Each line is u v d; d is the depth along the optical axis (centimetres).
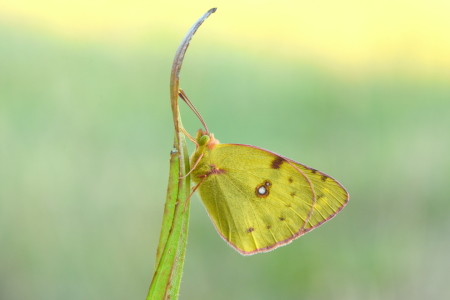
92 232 34
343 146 42
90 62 42
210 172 27
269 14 59
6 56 40
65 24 48
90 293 33
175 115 23
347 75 50
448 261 35
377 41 55
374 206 37
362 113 45
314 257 35
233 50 52
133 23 50
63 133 36
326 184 27
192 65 48
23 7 50
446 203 36
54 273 33
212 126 43
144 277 34
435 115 44
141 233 34
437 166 38
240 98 46
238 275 34
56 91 38
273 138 43
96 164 35
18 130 36
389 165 38
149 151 37
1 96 36
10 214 33
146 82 42
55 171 35
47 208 34
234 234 27
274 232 27
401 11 59
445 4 59
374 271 35
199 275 34
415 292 34
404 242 35
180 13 55
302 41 56
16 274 33
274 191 27
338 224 36
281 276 35
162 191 35
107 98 39
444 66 52
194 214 36
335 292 34
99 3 53
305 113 45
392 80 49
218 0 59
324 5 63
